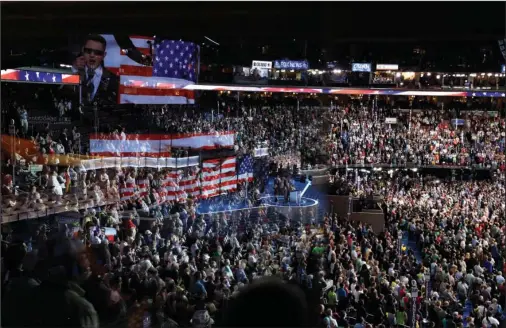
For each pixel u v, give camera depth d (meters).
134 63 26.28
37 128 21.88
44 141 18.91
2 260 4.30
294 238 16.41
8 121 19.33
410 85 32.97
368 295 10.92
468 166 34.53
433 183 32.44
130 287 7.88
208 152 26.02
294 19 5.00
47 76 21.47
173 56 27.80
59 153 19.11
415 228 19.22
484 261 15.54
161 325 7.30
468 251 16.38
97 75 23.83
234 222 20.39
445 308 11.50
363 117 37.50
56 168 16.67
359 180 30.56
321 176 28.30
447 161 34.81
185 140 25.92
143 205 16.91
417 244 18.64
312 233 17.98
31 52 20.44
